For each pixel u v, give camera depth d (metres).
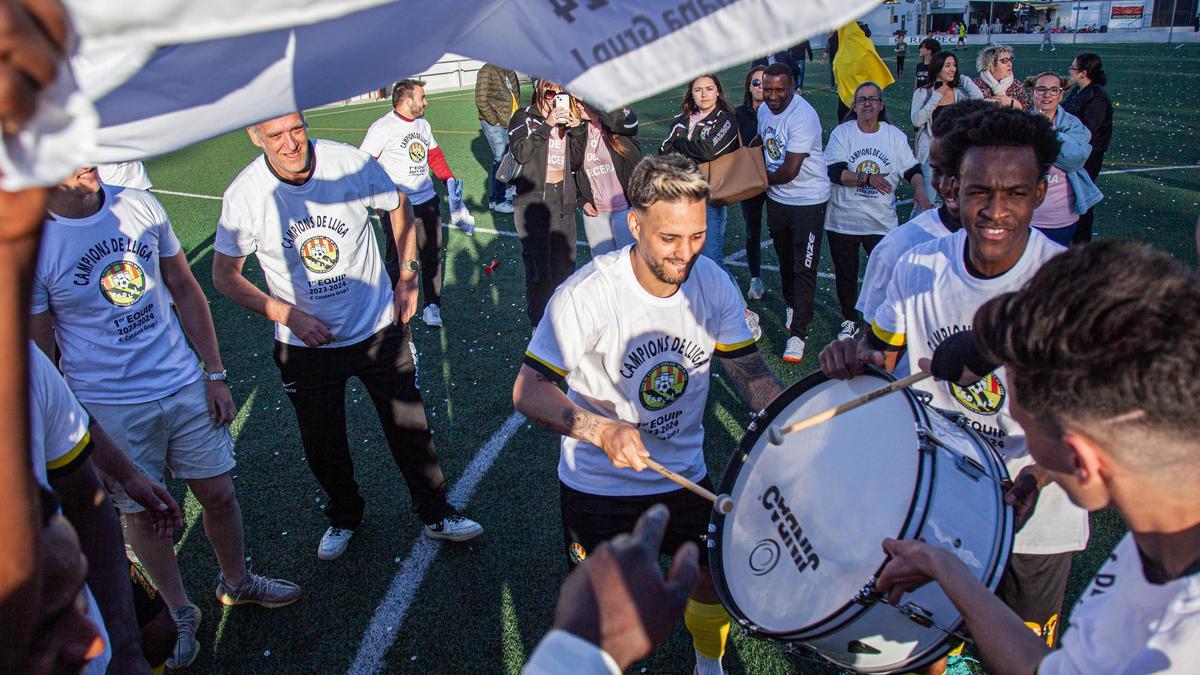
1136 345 0.90
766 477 2.26
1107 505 1.06
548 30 1.16
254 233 3.30
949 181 2.49
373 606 3.47
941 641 1.76
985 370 1.80
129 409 3.01
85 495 1.90
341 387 3.55
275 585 3.50
